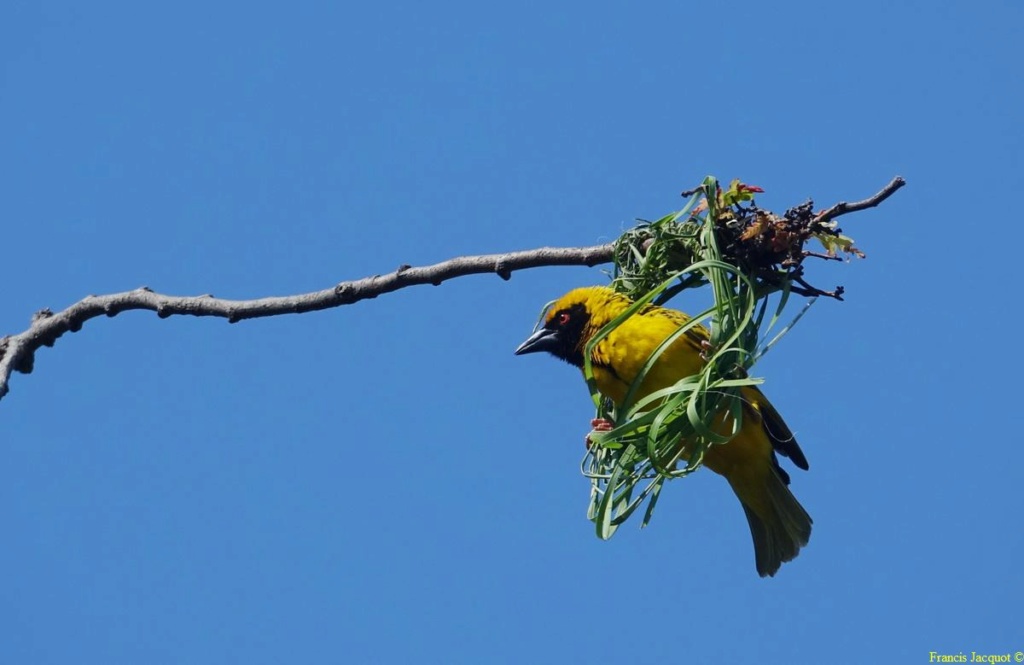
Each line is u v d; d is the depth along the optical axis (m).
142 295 10.86
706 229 10.10
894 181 9.73
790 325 9.73
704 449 9.71
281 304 10.40
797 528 11.29
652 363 10.01
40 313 11.53
